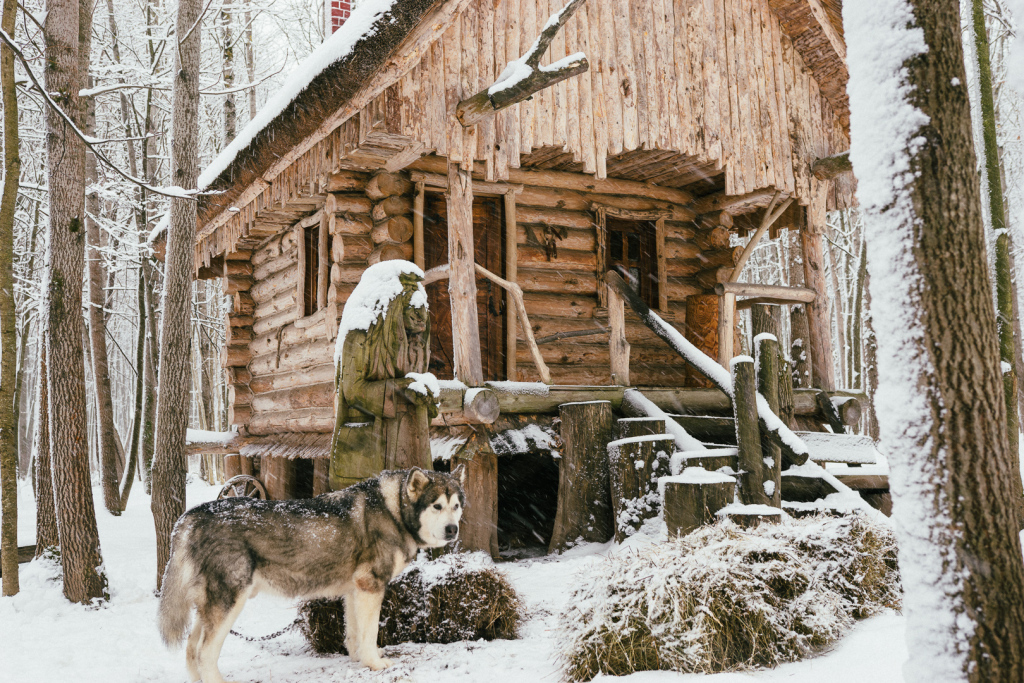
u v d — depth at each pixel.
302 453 9.70
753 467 6.56
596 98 8.74
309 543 4.54
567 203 10.32
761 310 9.55
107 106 21.25
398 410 5.98
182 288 8.38
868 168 2.84
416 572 5.13
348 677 4.29
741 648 3.97
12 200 6.74
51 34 7.29
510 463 9.74
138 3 19.33
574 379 10.05
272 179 9.18
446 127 7.62
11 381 6.96
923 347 2.67
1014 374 6.70
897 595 5.14
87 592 7.04
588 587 4.36
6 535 7.07
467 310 7.72
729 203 10.98
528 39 8.31
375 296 6.09
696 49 9.56
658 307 10.86
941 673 2.60
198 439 11.89
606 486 7.46
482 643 4.89
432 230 9.55
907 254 2.71
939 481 2.62
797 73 10.41
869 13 2.87
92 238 14.48
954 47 2.72
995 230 7.02
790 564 4.41
